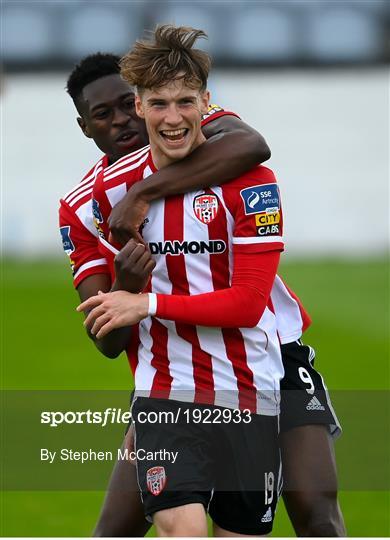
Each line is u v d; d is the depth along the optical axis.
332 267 60.16
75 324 44.38
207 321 13.10
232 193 13.37
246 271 13.29
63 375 33.38
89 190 14.70
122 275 13.13
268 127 68.38
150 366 13.77
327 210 67.50
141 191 13.35
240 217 13.34
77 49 88.12
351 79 68.19
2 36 87.56
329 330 41.66
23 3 88.38
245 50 87.06
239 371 13.62
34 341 40.53
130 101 15.66
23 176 66.88
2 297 51.38
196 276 13.56
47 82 67.31
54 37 88.12
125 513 14.32
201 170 13.30
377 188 67.56
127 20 89.06
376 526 19.61
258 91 68.69
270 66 87.06
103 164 15.74
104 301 13.03
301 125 68.19
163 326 13.62
